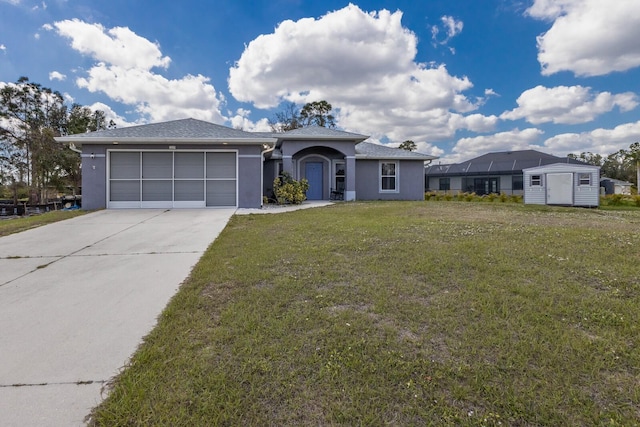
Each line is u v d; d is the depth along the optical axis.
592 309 3.23
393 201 16.38
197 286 4.01
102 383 2.21
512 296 3.54
